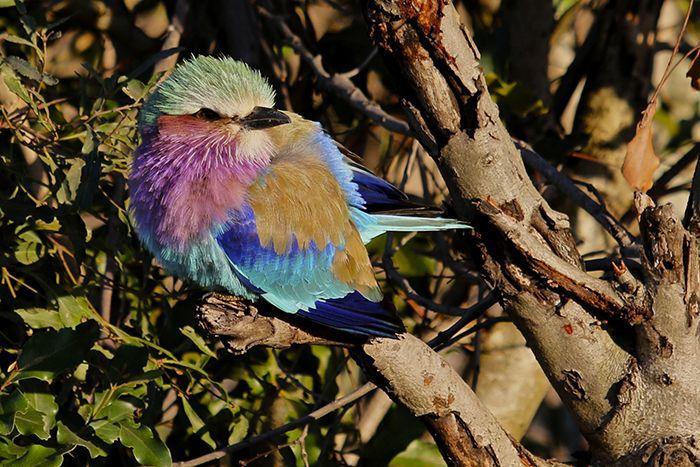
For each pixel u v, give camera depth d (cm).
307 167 1029
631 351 830
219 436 1194
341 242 1008
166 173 994
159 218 999
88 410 1008
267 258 991
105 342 1134
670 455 808
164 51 1104
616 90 1463
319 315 995
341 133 1415
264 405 1241
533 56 1483
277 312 1038
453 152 781
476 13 1480
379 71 1435
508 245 793
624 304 806
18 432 952
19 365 928
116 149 1067
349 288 1006
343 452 1272
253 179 1005
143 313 1146
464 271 1339
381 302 863
